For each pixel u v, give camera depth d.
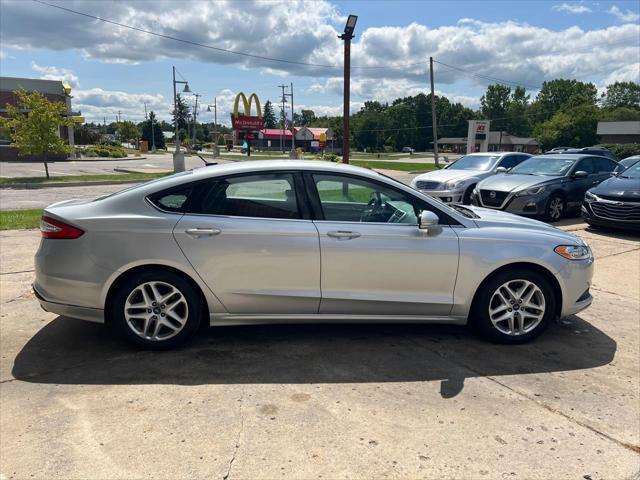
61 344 4.12
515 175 11.16
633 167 10.20
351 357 3.98
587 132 88.00
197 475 2.56
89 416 3.08
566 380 3.68
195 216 3.90
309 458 2.71
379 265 4.02
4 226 9.10
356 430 2.98
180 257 3.84
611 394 3.49
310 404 3.26
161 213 3.89
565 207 10.94
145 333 3.96
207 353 4.00
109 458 2.68
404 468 2.65
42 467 2.61
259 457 2.71
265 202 4.01
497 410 3.24
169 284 3.90
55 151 21.61
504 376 3.72
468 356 4.06
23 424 2.99
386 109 141.88
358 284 4.04
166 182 3.98
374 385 3.53
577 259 4.32
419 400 3.34
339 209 4.11
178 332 3.98
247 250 3.89
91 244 3.79
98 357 3.89
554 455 2.79
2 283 5.71
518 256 4.15
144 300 3.91
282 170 4.07
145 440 2.84
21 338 4.23
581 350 4.23
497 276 4.20
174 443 2.82
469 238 4.12
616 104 116.75
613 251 8.05
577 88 124.19
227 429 2.96
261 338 4.32
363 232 4.00
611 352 4.21
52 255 3.84
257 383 3.53
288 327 4.58
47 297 3.88
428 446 2.84
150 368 3.72
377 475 2.59
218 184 3.99
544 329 4.34
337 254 3.97
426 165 39.91
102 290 3.83
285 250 3.92
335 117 132.88
